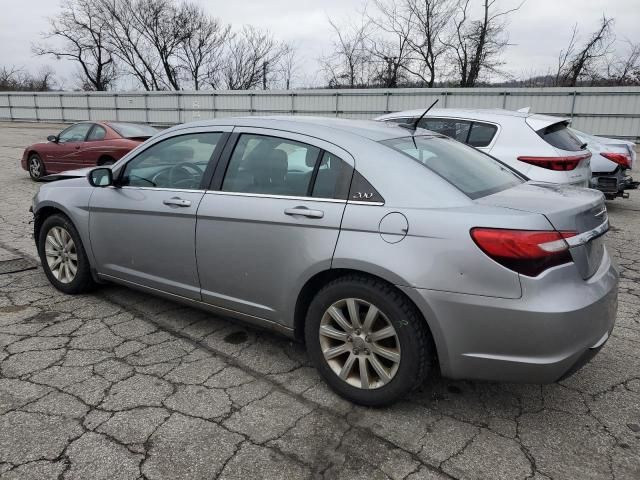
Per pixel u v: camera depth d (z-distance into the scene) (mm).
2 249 5707
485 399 2912
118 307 4117
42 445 2412
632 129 18875
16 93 34375
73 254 4258
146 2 42469
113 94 30359
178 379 3045
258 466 2311
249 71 42469
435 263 2438
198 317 3963
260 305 3115
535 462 2385
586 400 2918
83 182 4215
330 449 2441
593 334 2449
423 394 2957
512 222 2346
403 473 2289
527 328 2311
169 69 44188
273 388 2975
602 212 2803
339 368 2855
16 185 10734
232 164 3260
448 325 2441
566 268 2389
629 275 5273
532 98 20156
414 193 2609
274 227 2932
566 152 5879
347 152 2834
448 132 6508
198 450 2408
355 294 2682
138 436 2498
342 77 34375
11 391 2859
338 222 2705
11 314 3936
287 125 3150
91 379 3014
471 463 2367
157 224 3518
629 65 25703
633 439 2566
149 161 3711
